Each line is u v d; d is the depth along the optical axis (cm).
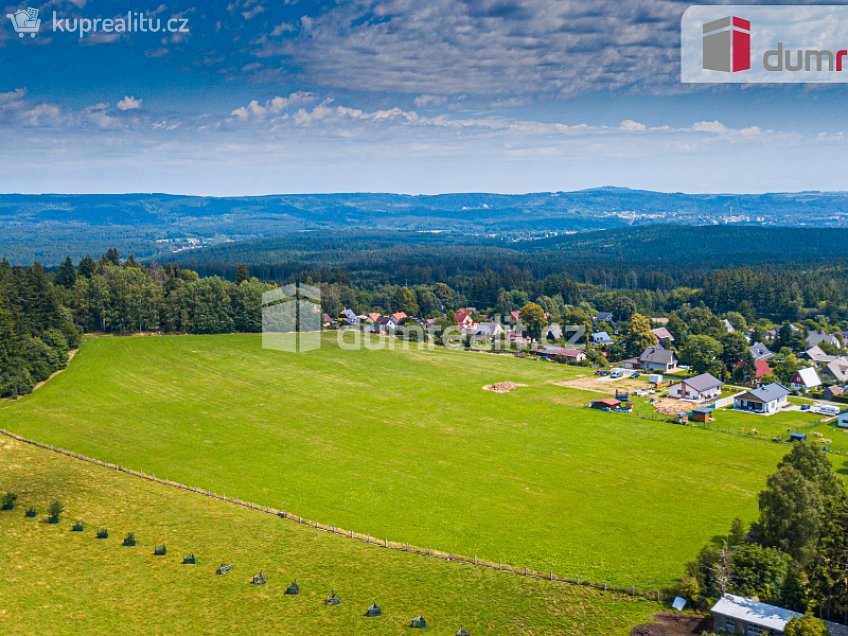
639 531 6625
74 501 6881
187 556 5812
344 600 5247
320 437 9575
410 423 10288
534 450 9056
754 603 4822
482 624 4931
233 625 4856
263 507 7106
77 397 11350
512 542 6391
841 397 12075
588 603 5228
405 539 6450
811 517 5216
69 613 4878
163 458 8650
